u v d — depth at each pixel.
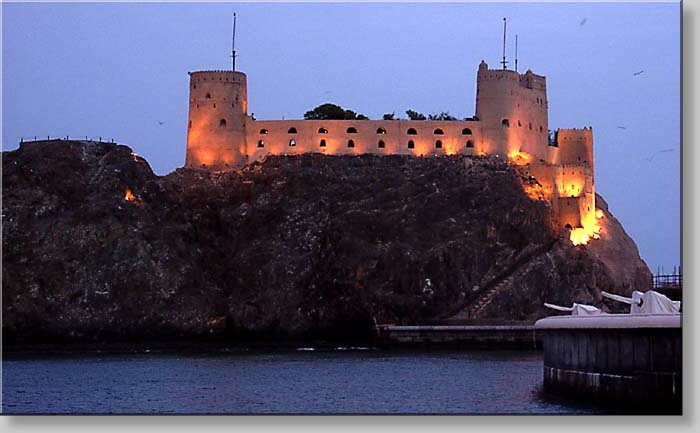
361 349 156.25
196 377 107.31
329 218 178.62
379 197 180.12
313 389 93.44
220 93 194.38
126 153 184.50
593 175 198.62
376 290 169.88
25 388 97.44
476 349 155.50
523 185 182.88
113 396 89.81
